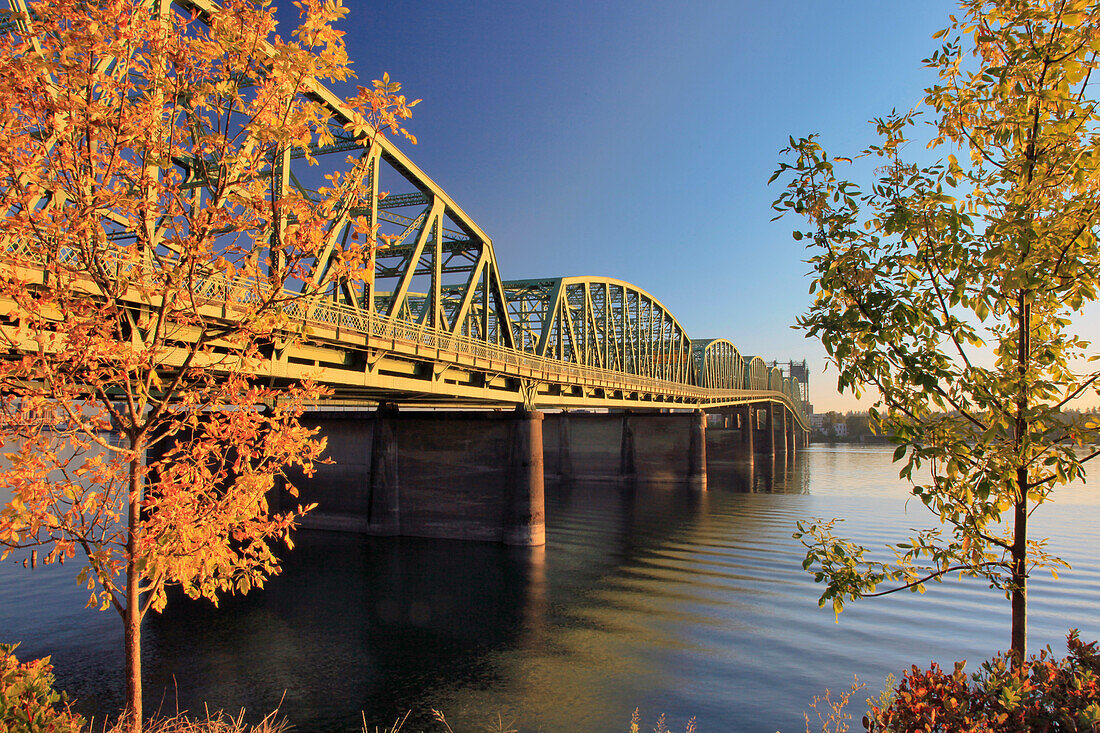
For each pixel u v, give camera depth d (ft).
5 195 20.12
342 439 165.58
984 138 21.95
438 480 156.66
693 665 77.15
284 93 23.56
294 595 106.01
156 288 23.38
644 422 314.35
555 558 134.51
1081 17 18.95
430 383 117.91
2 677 23.29
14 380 21.22
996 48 21.58
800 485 297.74
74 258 25.38
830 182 22.49
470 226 137.80
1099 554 136.15
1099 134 19.03
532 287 209.05
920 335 20.65
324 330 86.02
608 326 239.30
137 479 22.98
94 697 66.85
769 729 61.21
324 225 24.82
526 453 149.89
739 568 126.62
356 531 161.38
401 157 106.01
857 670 75.87
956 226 19.81
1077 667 19.94
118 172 22.27
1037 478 20.59
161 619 93.30
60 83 20.20
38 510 20.33
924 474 339.77
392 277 120.37
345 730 61.21
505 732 60.90
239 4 21.52
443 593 107.86
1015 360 20.48
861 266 21.34
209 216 22.57
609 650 82.38
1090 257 19.33
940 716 18.58
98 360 21.99
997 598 104.73
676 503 229.04
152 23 21.45
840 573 22.50
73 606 97.35
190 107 22.68
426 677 73.67
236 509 23.91
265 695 68.59
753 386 524.93
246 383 24.80
